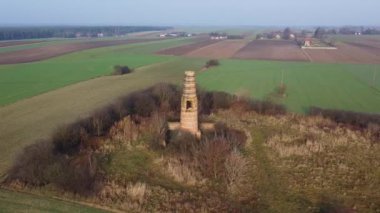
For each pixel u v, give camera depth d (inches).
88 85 2974.9
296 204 1171.3
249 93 2736.2
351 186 1294.3
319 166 1448.1
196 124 1642.5
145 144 1627.7
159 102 2268.7
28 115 2087.8
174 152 1526.8
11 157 1465.3
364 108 2402.8
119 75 3476.9
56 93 2667.3
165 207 1128.2
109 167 1396.4
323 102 2551.7
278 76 3452.3
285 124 2025.1
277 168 1425.9
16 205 1054.4
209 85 2982.3
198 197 1201.4
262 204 1169.4
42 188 1187.9
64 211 1040.8
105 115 1902.1
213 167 1362.0
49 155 1349.7
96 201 1128.8
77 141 1608.0
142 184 1237.1
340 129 1937.7
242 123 2016.5
